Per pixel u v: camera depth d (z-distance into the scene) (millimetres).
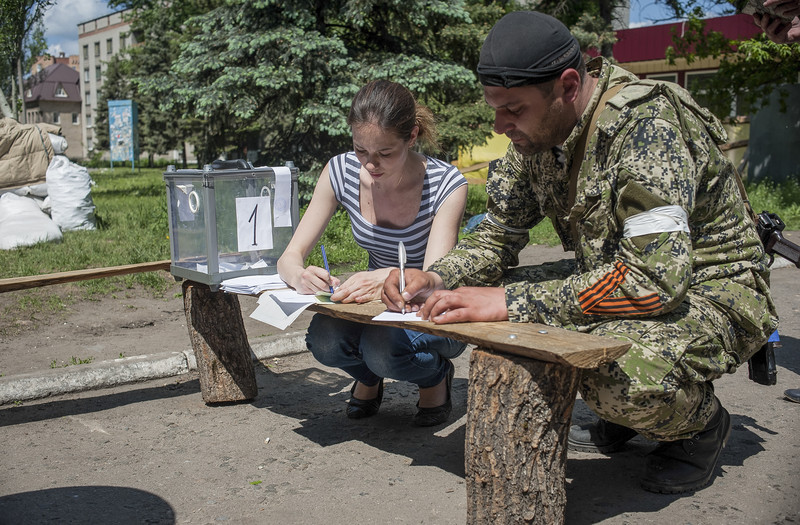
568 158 2264
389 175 2768
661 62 19703
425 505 2465
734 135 15758
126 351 4539
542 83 2051
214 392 3557
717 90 13703
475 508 2094
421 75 9508
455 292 2164
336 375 4125
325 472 2758
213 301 3508
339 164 3094
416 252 3088
